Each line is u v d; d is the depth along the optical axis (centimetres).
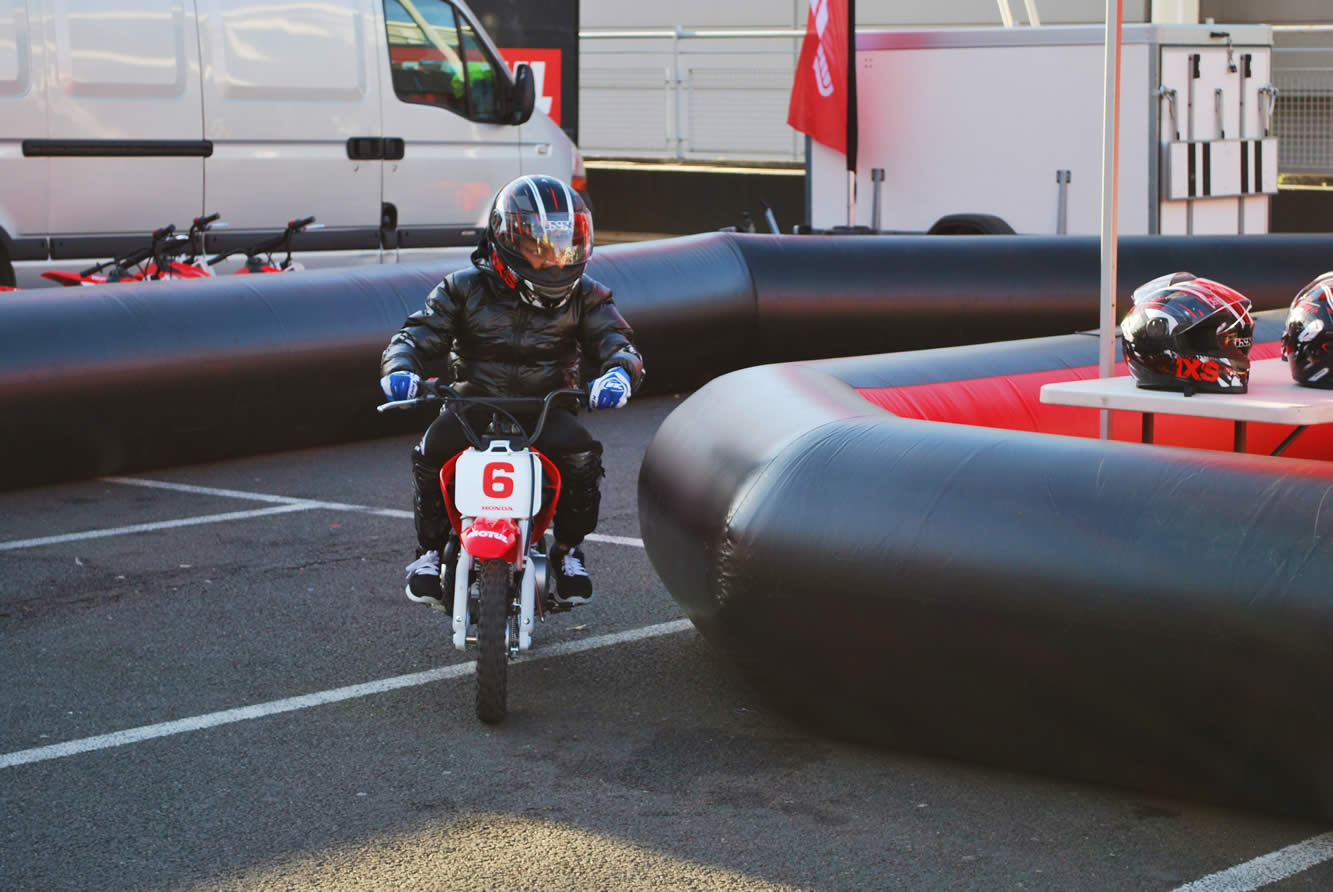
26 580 659
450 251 1323
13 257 1090
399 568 675
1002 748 431
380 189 1270
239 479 862
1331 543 373
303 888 381
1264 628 371
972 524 411
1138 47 1299
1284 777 390
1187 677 382
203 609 616
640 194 2142
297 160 1218
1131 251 1130
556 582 532
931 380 646
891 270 1138
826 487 437
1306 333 523
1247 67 1366
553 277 487
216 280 922
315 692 522
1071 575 394
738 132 2136
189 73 1153
